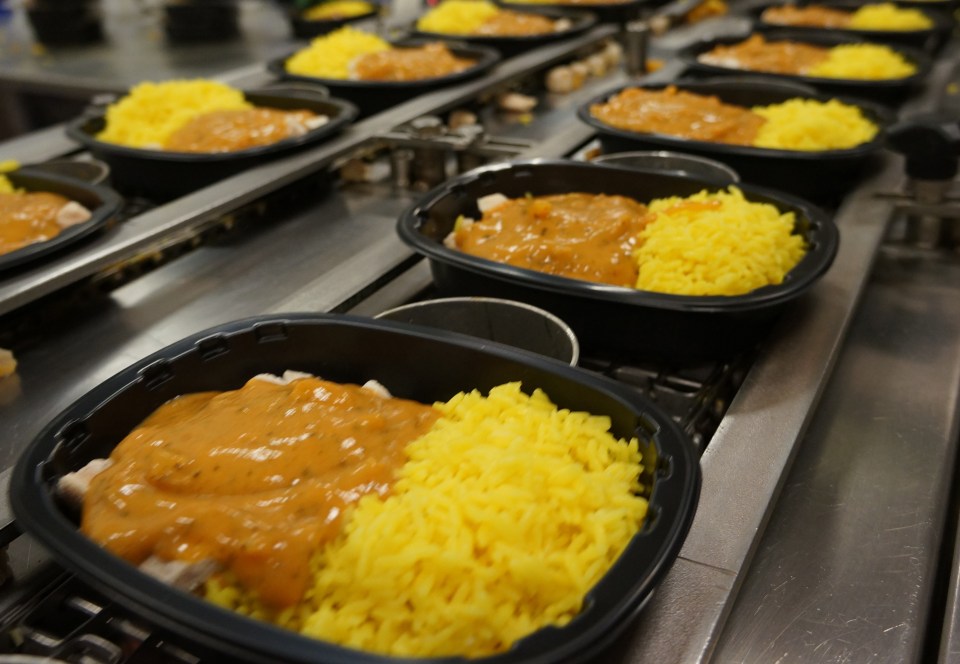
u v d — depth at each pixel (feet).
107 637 1.11
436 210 1.84
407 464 1.14
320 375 1.46
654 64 3.42
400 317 1.54
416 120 2.39
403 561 0.97
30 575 1.24
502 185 1.96
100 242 1.84
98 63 4.22
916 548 1.33
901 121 2.06
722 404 1.56
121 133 2.46
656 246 1.65
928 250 2.13
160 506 1.09
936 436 1.55
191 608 0.88
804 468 1.49
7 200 2.01
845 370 1.71
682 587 1.10
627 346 1.60
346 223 2.19
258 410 1.26
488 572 0.96
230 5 4.66
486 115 3.00
